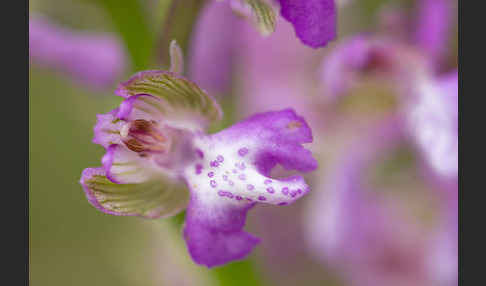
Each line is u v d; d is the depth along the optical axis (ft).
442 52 0.44
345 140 0.48
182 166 0.36
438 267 0.47
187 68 0.38
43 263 0.65
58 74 0.47
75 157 0.64
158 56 0.38
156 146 0.36
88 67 0.46
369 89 0.46
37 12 0.46
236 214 0.36
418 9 0.45
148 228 0.56
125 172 0.36
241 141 0.36
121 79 0.44
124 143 0.36
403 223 0.48
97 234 0.64
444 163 0.42
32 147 0.64
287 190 0.35
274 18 0.35
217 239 0.36
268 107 0.49
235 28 0.45
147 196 0.36
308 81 0.48
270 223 0.51
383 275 0.48
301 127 0.36
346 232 0.48
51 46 0.46
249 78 0.49
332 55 0.46
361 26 0.47
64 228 0.65
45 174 0.65
